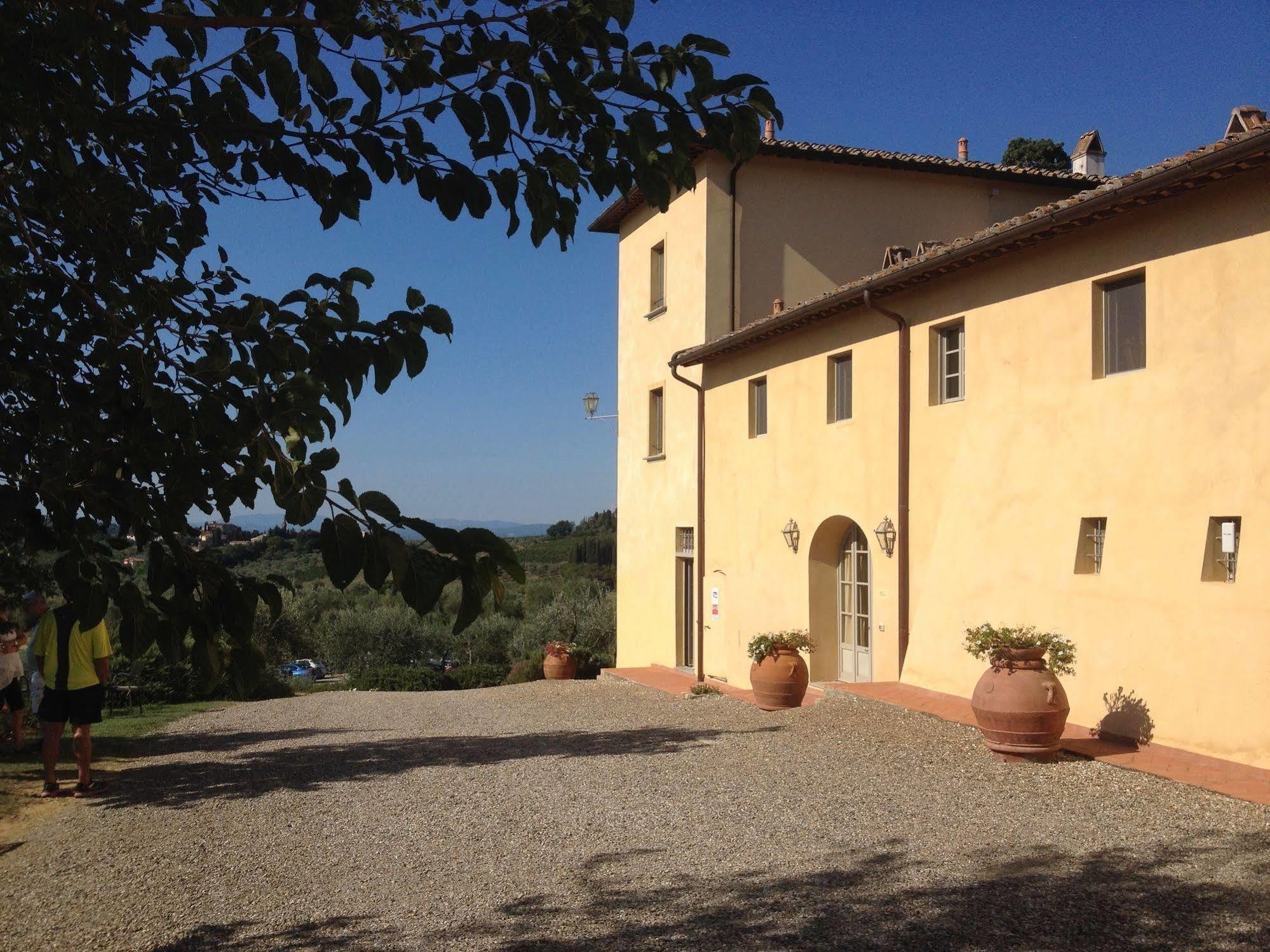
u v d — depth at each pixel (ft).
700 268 58.54
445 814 26.76
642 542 67.21
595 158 9.16
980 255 34.99
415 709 52.85
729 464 55.21
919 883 18.93
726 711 44.24
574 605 121.39
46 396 8.09
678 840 23.09
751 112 8.69
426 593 6.45
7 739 38.50
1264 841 20.26
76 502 7.55
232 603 7.61
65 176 8.69
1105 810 23.27
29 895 20.65
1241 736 26.14
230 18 8.54
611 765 32.63
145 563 7.88
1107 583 30.50
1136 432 29.78
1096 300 31.68
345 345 8.18
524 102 8.44
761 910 17.97
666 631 63.52
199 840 24.71
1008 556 34.73
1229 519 27.27
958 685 36.99
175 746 39.91
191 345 8.33
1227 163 25.52
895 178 62.34
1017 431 34.53
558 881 20.51
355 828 25.59
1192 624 27.66
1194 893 17.56
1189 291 28.17
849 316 44.39
